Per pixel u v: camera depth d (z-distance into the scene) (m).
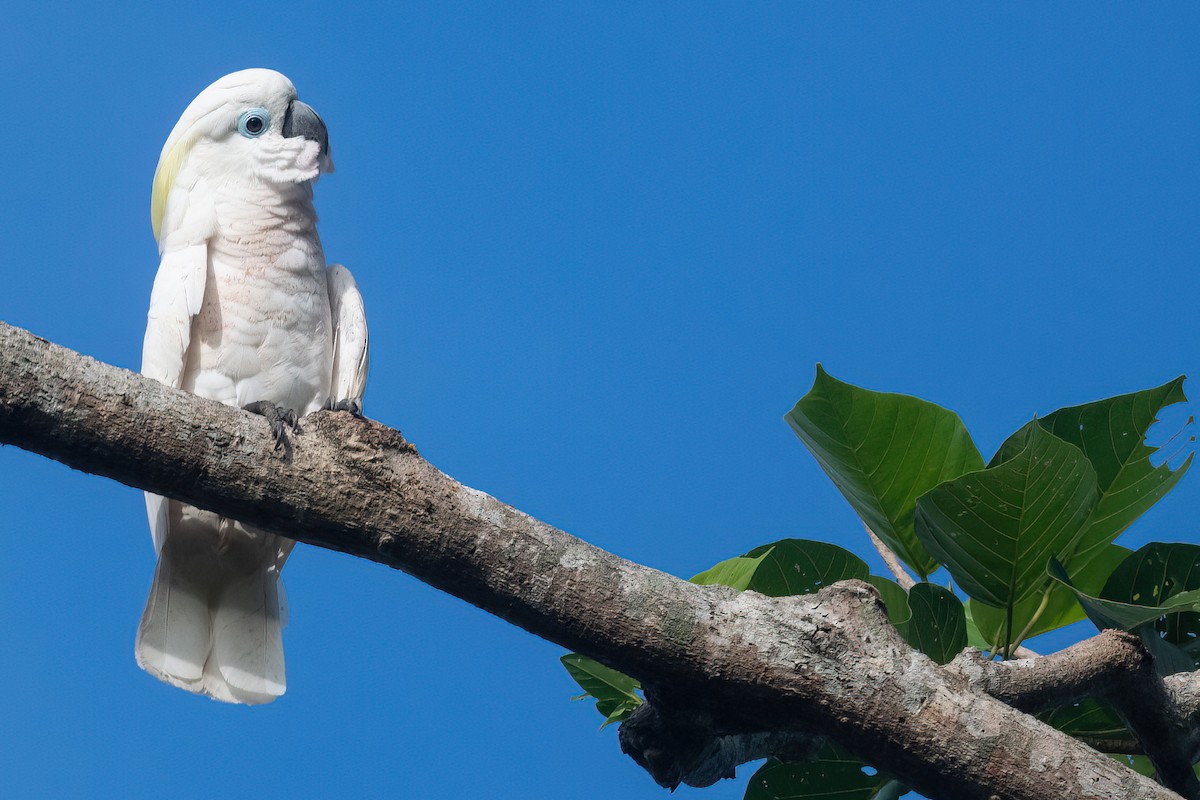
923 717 5.77
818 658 5.82
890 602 7.72
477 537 5.82
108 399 5.58
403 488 5.82
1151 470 7.39
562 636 5.92
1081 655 6.35
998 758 5.71
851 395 7.55
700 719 6.08
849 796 7.39
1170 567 7.32
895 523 7.80
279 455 5.78
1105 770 5.70
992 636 7.97
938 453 7.62
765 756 6.77
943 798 5.88
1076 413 7.44
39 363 5.52
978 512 6.88
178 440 5.65
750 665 5.80
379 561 6.00
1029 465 6.63
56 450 5.63
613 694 8.34
